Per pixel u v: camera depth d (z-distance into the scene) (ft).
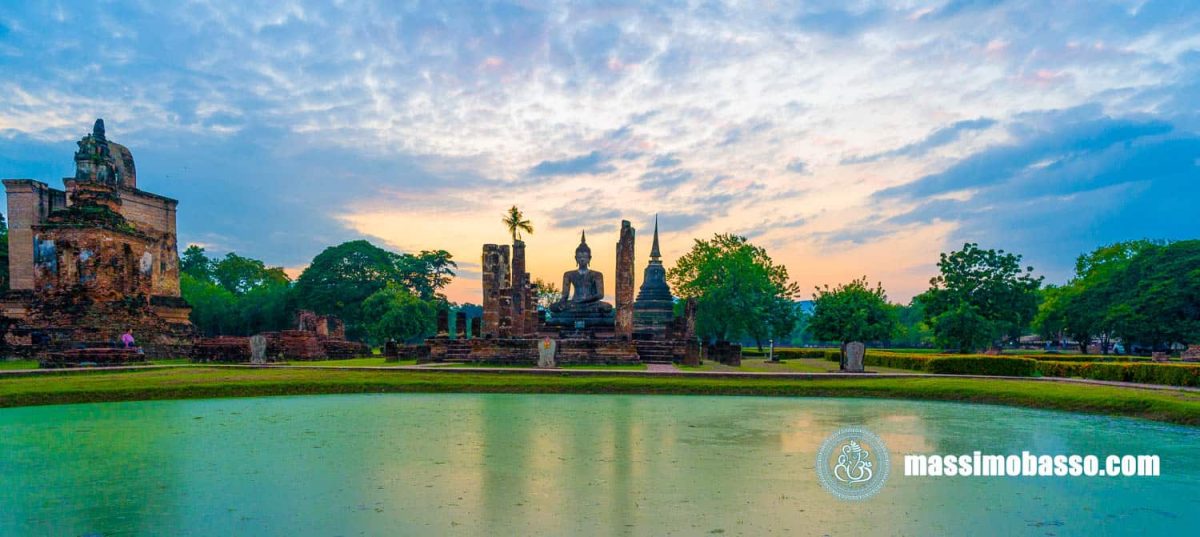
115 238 139.33
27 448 44.27
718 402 71.26
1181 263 184.03
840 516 30.12
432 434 49.83
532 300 155.43
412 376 87.66
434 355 121.49
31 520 29.12
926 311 173.68
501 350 111.45
